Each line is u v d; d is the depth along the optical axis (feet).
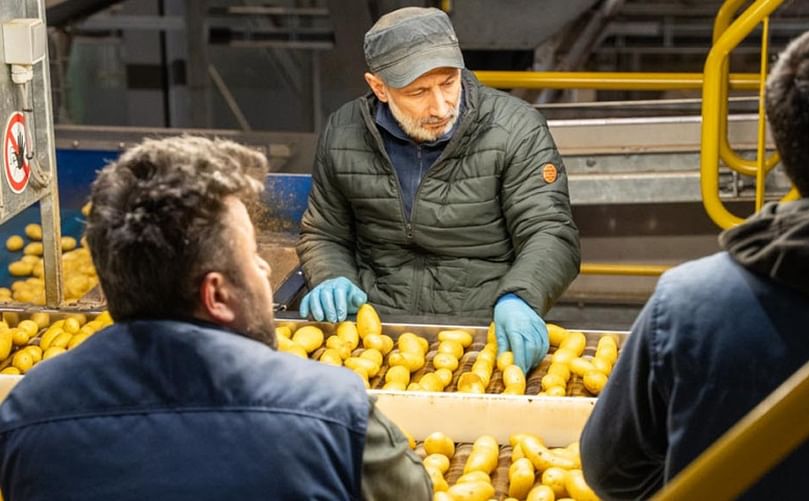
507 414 8.14
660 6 21.47
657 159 16.03
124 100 27.73
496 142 10.41
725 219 13.80
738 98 16.49
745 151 15.80
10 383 8.52
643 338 5.14
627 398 5.32
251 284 5.19
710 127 13.66
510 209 10.58
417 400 8.18
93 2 21.53
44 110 10.37
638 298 17.85
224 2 24.02
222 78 27.53
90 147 16.26
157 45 26.00
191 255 4.99
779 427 3.95
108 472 4.89
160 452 4.89
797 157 4.78
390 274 10.96
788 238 4.69
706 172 13.79
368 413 5.10
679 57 22.26
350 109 10.88
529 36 18.69
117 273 5.03
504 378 8.89
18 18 10.03
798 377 3.96
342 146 10.74
